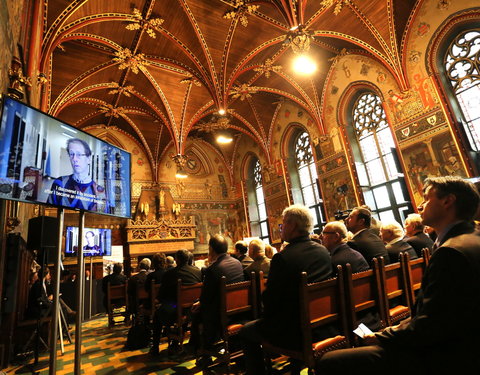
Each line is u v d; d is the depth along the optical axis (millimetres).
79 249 3529
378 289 3176
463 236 1728
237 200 24672
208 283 3918
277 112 20234
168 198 22281
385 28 12438
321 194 16344
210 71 14305
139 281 6820
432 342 1608
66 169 3480
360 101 15289
